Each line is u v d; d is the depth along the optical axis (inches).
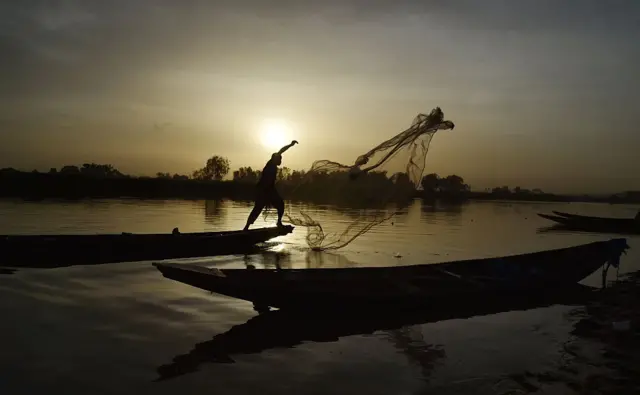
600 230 1075.9
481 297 402.9
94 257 526.3
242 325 316.5
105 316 324.8
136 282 431.2
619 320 343.6
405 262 550.3
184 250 569.0
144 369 239.9
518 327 325.7
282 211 645.9
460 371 247.6
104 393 212.7
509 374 244.7
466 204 3228.3
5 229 775.1
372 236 847.7
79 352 259.1
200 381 227.5
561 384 232.5
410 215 1593.3
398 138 536.1
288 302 346.0
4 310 330.3
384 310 366.3
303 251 634.2
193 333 296.8
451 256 607.2
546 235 955.3
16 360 245.9
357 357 265.1
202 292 398.6
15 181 2242.9
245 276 340.5
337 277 374.3
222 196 2790.4
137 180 2600.9
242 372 239.8
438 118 508.7
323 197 602.9
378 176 558.9
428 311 367.2
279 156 637.9
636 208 3179.1
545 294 424.8
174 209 1488.7
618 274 515.8
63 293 384.2
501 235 931.3
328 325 325.4
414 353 273.0
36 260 509.4
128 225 893.2
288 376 236.2
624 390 226.8
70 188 2361.0
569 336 307.4
